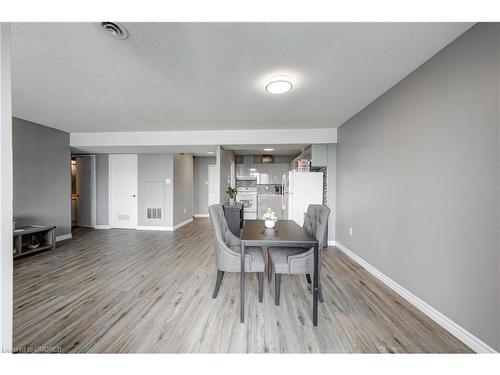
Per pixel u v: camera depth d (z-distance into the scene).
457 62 1.59
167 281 2.56
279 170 7.61
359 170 3.18
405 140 2.17
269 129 4.25
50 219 4.13
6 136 0.78
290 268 1.99
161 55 1.82
